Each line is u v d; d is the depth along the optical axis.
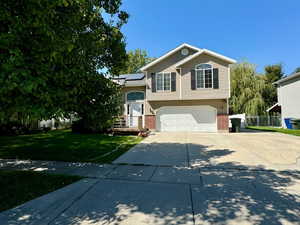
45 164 5.80
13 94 2.67
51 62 3.07
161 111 16.25
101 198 3.42
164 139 11.06
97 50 4.23
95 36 4.24
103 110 4.39
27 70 2.50
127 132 12.85
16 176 4.62
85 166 5.58
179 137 11.99
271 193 3.59
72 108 4.02
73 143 9.41
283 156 6.68
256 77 23.94
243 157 6.57
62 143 9.40
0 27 2.71
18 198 3.40
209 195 3.52
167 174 4.82
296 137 11.81
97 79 4.31
